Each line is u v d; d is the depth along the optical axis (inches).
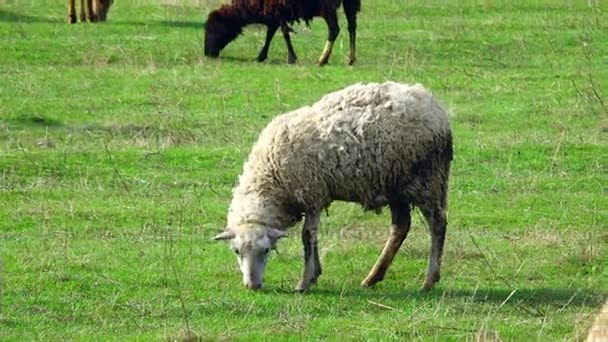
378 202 546.6
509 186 730.2
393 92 542.6
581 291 551.8
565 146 808.9
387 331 494.0
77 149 795.4
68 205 681.0
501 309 526.9
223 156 783.7
